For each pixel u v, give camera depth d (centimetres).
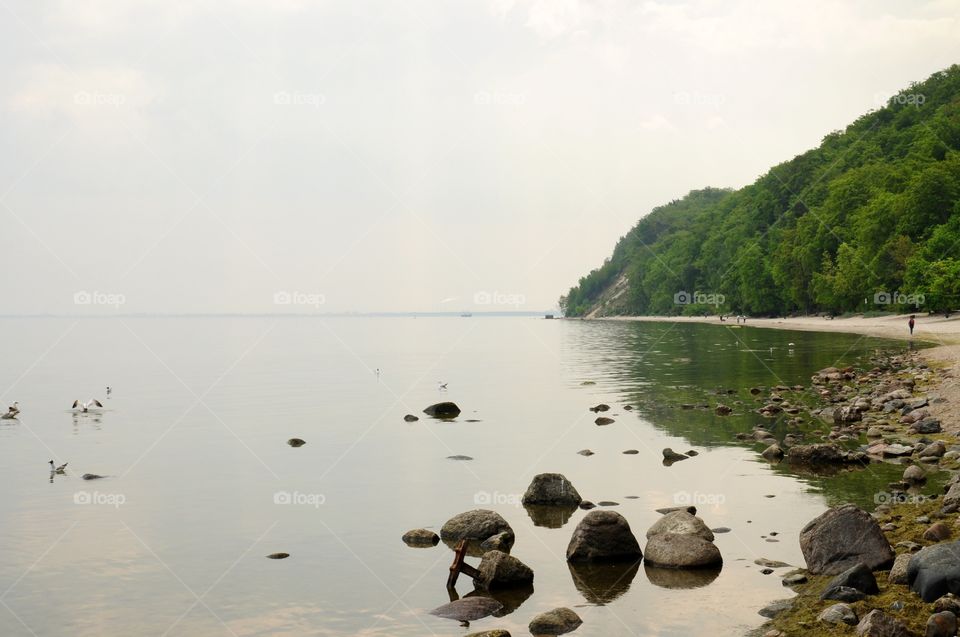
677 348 8112
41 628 1136
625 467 2178
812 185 17062
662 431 2783
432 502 1861
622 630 1069
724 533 1506
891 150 16300
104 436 3020
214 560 1440
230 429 3142
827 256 12938
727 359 6138
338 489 2017
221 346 11638
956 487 1589
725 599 1167
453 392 4491
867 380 3862
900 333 7881
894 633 951
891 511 1564
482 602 1180
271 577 1342
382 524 1675
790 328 11250
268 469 2300
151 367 7188
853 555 1217
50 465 2419
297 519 1723
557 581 1289
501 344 11206
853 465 2069
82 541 1573
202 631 1117
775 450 2220
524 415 3381
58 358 8819
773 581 1238
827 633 994
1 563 1434
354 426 3169
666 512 1677
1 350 10788
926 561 1095
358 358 8244
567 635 1059
